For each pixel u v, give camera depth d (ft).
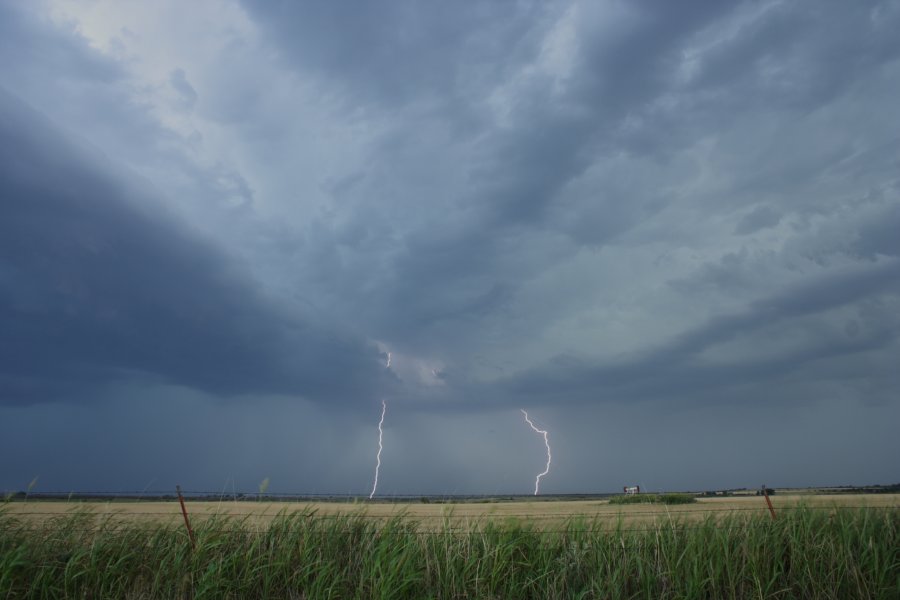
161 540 31.83
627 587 31.04
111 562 30.04
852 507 39.27
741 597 30.55
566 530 34.19
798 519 36.58
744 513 38.32
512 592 29.40
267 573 29.81
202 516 34.63
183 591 29.09
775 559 32.78
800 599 31.65
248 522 34.01
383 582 28.17
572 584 30.89
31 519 32.94
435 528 34.50
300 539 31.91
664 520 35.88
